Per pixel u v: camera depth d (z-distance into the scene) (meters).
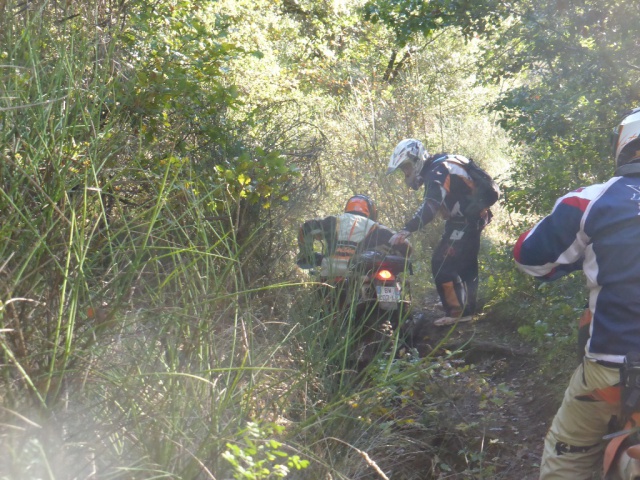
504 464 4.36
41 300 2.92
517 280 6.66
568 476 3.21
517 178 7.39
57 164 3.07
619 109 6.14
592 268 3.04
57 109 3.41
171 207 4.12
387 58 14.79
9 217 2.85
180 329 3.10
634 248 2.94
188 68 5.61
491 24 6.92
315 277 5.53
